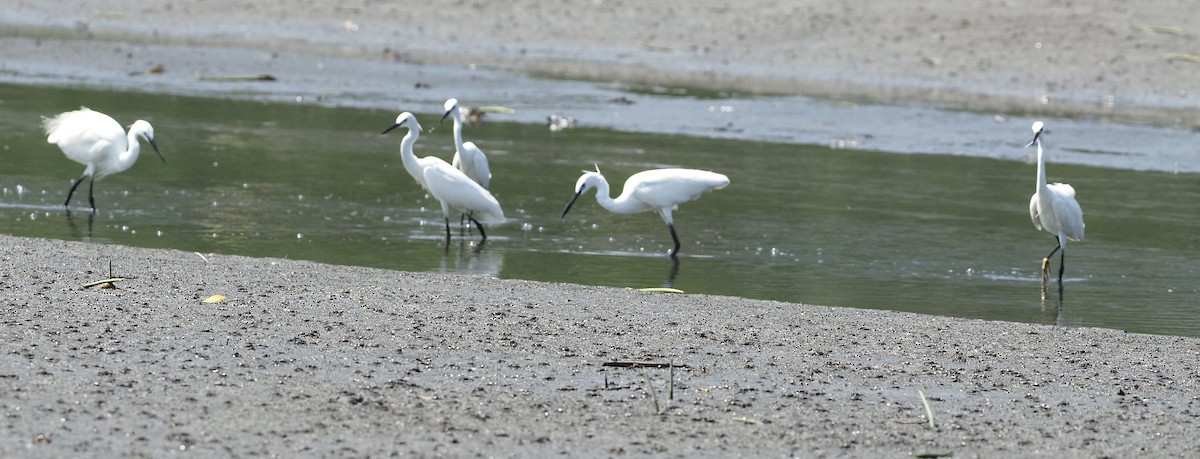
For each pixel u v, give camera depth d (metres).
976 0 34.44
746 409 9.48
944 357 11.27
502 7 36.94
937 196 20.36
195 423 8.58
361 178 20.88
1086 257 16.81
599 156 22.86
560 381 9.98
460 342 10.99
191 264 13.98
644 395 9.70
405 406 9.18
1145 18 32.47
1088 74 29.62
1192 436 9.25
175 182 19.97
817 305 13.56
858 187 20.86
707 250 16.80
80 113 18.78
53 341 10.30
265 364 10.02
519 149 23.39
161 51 31.88
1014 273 15.87
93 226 16.88
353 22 36.41
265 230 17.06
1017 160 23.17
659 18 35.34
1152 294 14.88
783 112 26.84
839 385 10.23
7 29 34.72
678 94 28.66
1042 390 10.32
